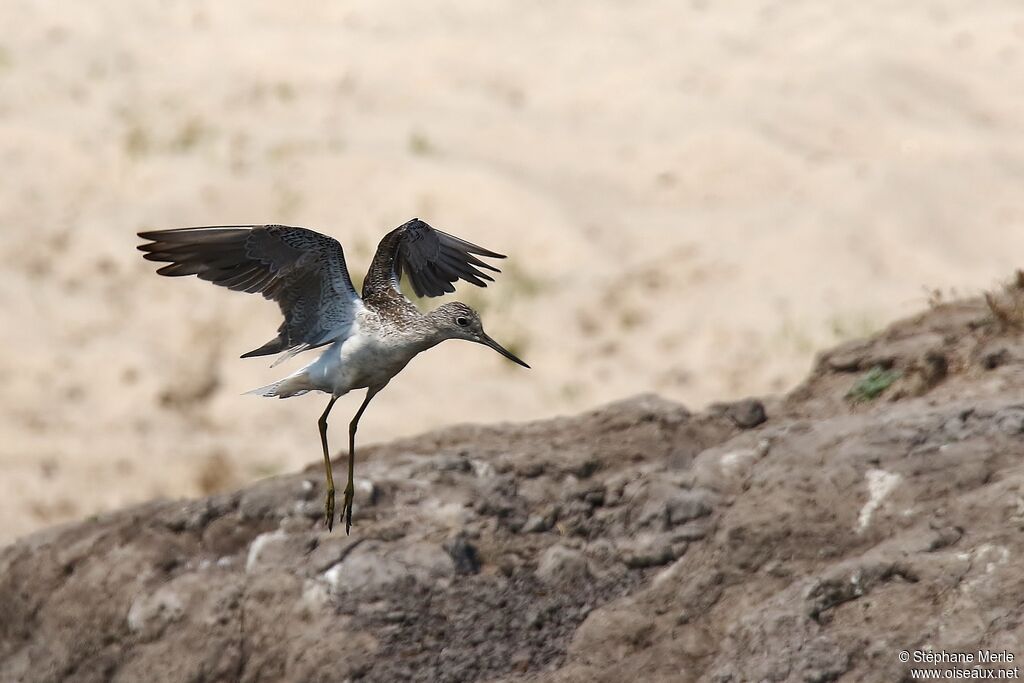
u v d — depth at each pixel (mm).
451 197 18984
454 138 20703
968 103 21562
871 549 7785
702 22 23984
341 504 9438
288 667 8727
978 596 7184
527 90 22203
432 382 16547
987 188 19234
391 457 10164
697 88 21938
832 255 17953
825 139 20562
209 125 21094
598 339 16969
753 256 18094
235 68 22594
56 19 23750
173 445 15562
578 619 8625
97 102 21594
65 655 9414
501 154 20344
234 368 16766
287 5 24672
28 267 18000
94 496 14797
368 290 7852
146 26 23859
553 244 18328
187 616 9133
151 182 19734
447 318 7676
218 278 7488
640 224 18875
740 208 19203
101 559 9617
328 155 20031
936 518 7766
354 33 23594
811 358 16328
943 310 10820
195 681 8914
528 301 17547
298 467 15211
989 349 9586
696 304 17344
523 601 8805
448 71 22516
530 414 15938
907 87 21781
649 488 9250
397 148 20344
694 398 16016
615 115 21406
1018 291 10414
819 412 10062
